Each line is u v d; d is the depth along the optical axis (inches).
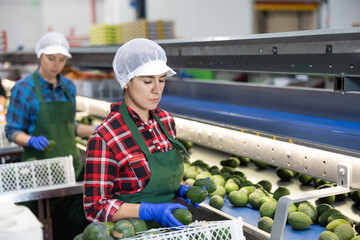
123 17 482.6
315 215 78.8
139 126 75.7
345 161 69.2
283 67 89.6
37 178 106.7
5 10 464.4
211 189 78.2
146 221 70.0
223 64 106.0
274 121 111.0
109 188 73.2
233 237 64.6
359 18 444.1
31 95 129.7
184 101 166.6
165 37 287.7
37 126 130.4
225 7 441.4
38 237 51.1
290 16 432.5
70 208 127.2
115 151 72.8
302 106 129.4
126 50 71.7
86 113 176.4
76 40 496.4
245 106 147.4
